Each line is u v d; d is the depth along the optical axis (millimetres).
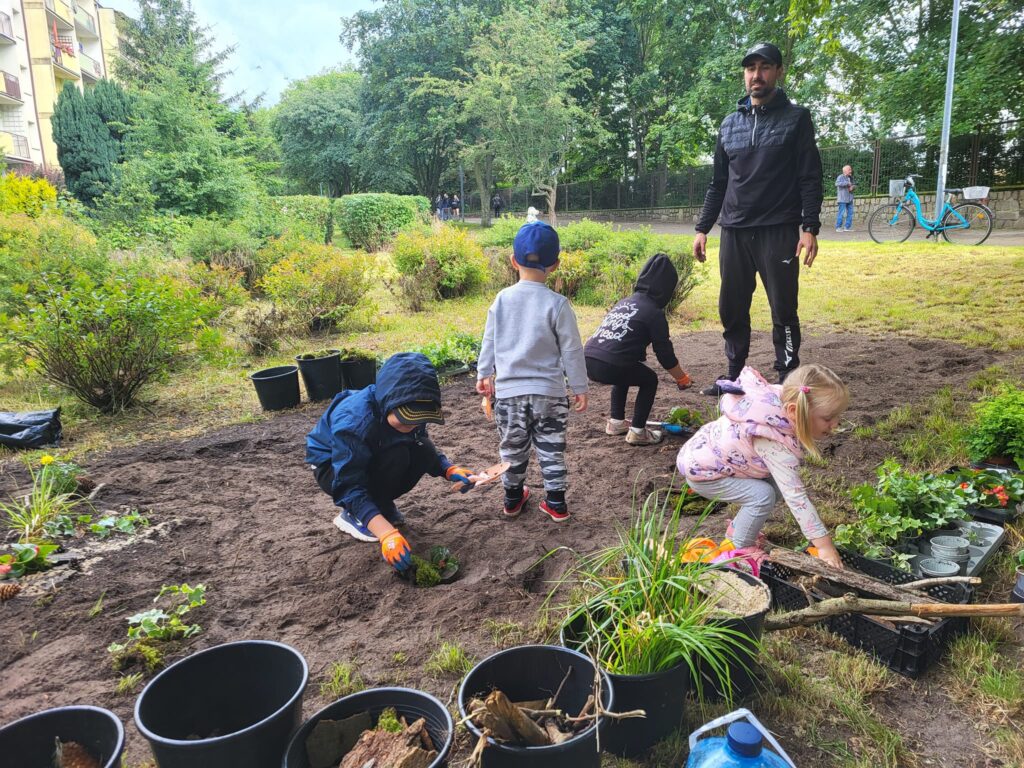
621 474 4305
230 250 12500
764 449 2832
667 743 2119
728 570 2604
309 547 3453
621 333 4516
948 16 18625
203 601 2939
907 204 16031
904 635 2395
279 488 4266
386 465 3199
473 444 5035
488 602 2930
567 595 2969
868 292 10164
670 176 30844
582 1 31188
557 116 26266
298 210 24172
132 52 37062
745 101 5117
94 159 21594
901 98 19438
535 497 4027
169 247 15383
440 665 2498
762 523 3037
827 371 2754
